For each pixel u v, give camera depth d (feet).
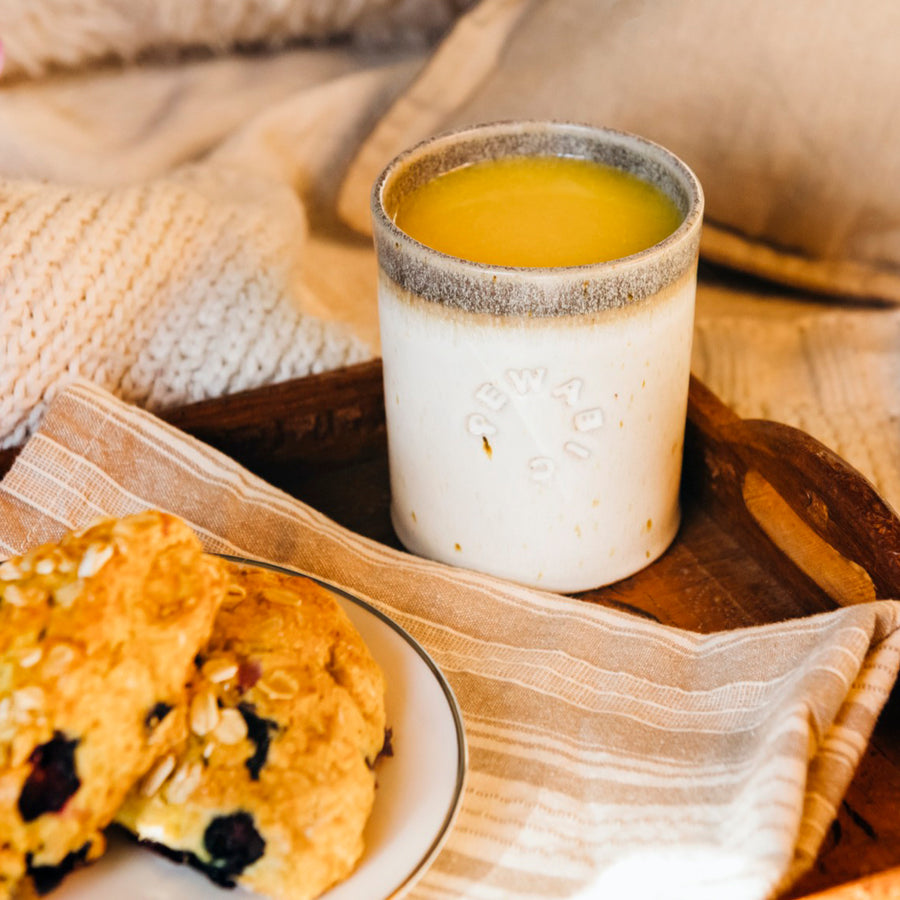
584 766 1.68
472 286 1.67
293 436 2.00
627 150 1.84
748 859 1.55
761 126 2.30
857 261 2.42
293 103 2.52
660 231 1.77
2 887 1.49
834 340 2.37
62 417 1.87
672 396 1.78
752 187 2.36
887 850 1.62
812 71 2.26
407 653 1.69
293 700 1.57
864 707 1.65
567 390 1.71
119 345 2.01
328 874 1.52
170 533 1.58
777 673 1.69
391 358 1.78
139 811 1.54
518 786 1.65
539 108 2.38
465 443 1.76
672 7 2.30
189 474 1.87
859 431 2.24
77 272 1.98
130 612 1.54
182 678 1.55
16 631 1.52
